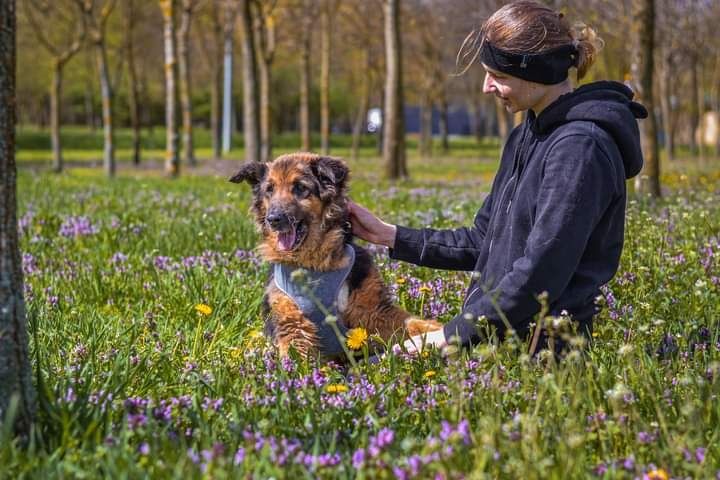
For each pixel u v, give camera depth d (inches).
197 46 1877.5
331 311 188.4
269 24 1170.0
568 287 157.6
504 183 178.7
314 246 189.9
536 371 145.2
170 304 226.1
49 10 1130.7
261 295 230.1
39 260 291.9
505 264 161.6
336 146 2773.1
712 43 1430.9
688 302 201.5
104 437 124.0
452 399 129.6
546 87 157.8
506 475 107.2
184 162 1302.9
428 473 104.3
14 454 111.7
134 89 1434.5
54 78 1151.0
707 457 113.4
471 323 154.6
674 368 149.1
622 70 979.3
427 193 619.8
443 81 1786.4
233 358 169.8
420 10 1521.9
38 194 571.8
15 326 121.7
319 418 130.7
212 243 321.1
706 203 414.6
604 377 134.6
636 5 514.0
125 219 395.2
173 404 134.0
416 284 226.2
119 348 173.5
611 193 151.3
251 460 112.7
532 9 155.8
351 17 1546.5
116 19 1385.3
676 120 2103.8
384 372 153.6
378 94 2079.2
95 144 2428.6
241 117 3238.2
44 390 128.3
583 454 112.5
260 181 211.5
